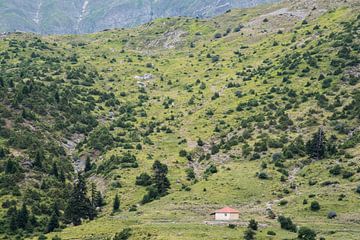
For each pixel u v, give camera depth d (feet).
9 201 552.00
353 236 391.65
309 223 435.12
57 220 504.84
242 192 537.65
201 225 430.20
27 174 615.16
